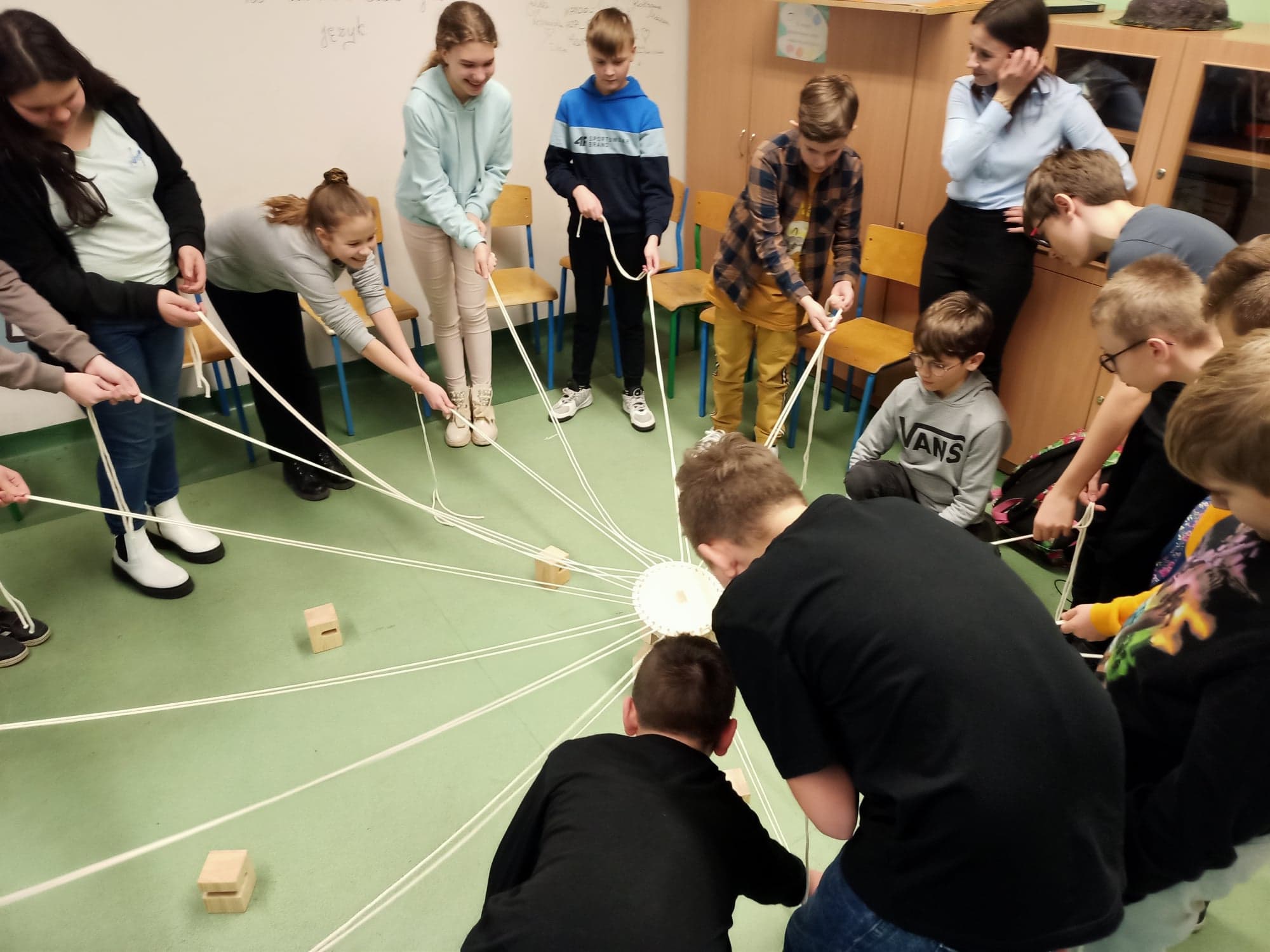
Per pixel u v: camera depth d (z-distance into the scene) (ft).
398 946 5.45
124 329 7.08
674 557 8.77
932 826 3.08
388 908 5.65
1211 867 3.23
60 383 6.34
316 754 6.70
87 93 6.38
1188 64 7.20
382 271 11.61
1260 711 2.87
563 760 3.90
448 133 8.89
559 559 8.43
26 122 6.01
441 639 7.80
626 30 8.96
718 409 10.50
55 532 9.02
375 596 8.30
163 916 5.61
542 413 11.46
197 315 7.05
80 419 10.46
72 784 6.42
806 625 3.14
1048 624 3.23
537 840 3.85
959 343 6.87
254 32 9.62
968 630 3.03
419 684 7.34
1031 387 9.34
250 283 8.21
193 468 10.14
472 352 10.39
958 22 8.63
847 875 3.63
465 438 10.58
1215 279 4.28
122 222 6.73
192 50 9.37
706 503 3.75
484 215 9.61
